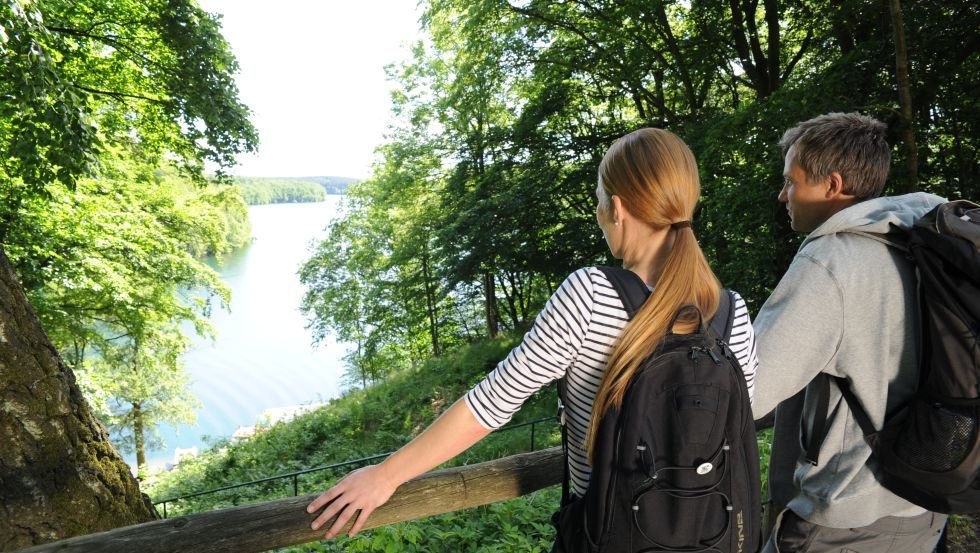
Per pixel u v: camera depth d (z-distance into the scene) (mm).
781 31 11148
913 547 1269
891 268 1142
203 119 9062
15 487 2129
